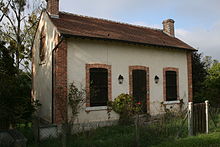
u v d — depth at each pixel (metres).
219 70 16.89
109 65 10.98
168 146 6.46
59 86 9.50
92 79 10.41
